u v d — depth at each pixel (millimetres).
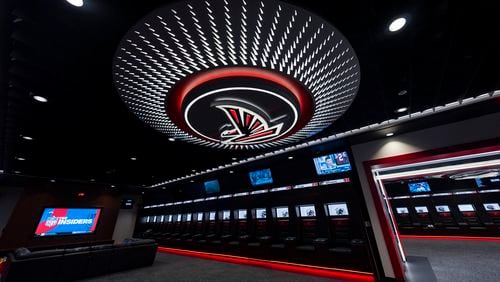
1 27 1992
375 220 5141
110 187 12352
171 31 1936
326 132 5188
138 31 1968
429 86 3217
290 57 2350
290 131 4453
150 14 1778
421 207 13125
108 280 5270
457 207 12102
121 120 4039
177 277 5523
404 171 7535
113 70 2520
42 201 9906
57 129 4371
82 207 11094
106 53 2346
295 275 5484
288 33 2012
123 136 4797
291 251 6156
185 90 2957
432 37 2238
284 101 3107
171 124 3988
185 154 6402
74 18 1925
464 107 3930
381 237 4957
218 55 2273
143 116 3633
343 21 1990
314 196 6488
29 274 4633
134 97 3043
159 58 2293
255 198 8102
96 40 2172
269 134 4648
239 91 2883
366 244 5016
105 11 1846
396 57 2535
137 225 13430
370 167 5520
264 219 7719
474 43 2361
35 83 2898
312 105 3441
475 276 4688
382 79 3006
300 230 6555
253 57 2334
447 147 4488
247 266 6754
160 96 3027
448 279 4602
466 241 10430
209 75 2674
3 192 9398
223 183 9328
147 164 7312
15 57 2348
